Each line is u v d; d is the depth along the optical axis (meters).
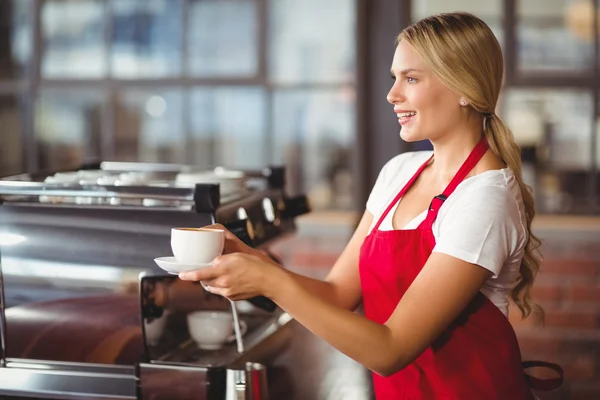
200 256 1.54
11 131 7.88
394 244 1.71
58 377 1.94
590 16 7.09
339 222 7.00
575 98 7.18
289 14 7.45
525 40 7.18
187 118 7.68
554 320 4.12
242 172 2.71
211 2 7.54
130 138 7.78
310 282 1.90
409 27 1.70
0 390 1.91
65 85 7.72
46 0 7.70
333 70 7.44
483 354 1.69
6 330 2.02
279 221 2.51
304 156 7.58
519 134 7.27
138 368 1.85
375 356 1.50
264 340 2.32
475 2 7.20
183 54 7.62
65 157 7.86
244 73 7.57
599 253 6.01
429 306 1.55
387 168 1.96
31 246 2.01
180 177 2.35
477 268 1.58
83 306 1.98
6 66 7.82
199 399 1.82
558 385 1.89
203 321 2.12
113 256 1.97
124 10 7.65
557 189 7.25
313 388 1.96
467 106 1.71
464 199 1.64
